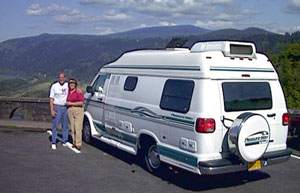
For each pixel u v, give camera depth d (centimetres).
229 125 581
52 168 734
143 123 707
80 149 905
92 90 920
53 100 904
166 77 661
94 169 734
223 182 662
